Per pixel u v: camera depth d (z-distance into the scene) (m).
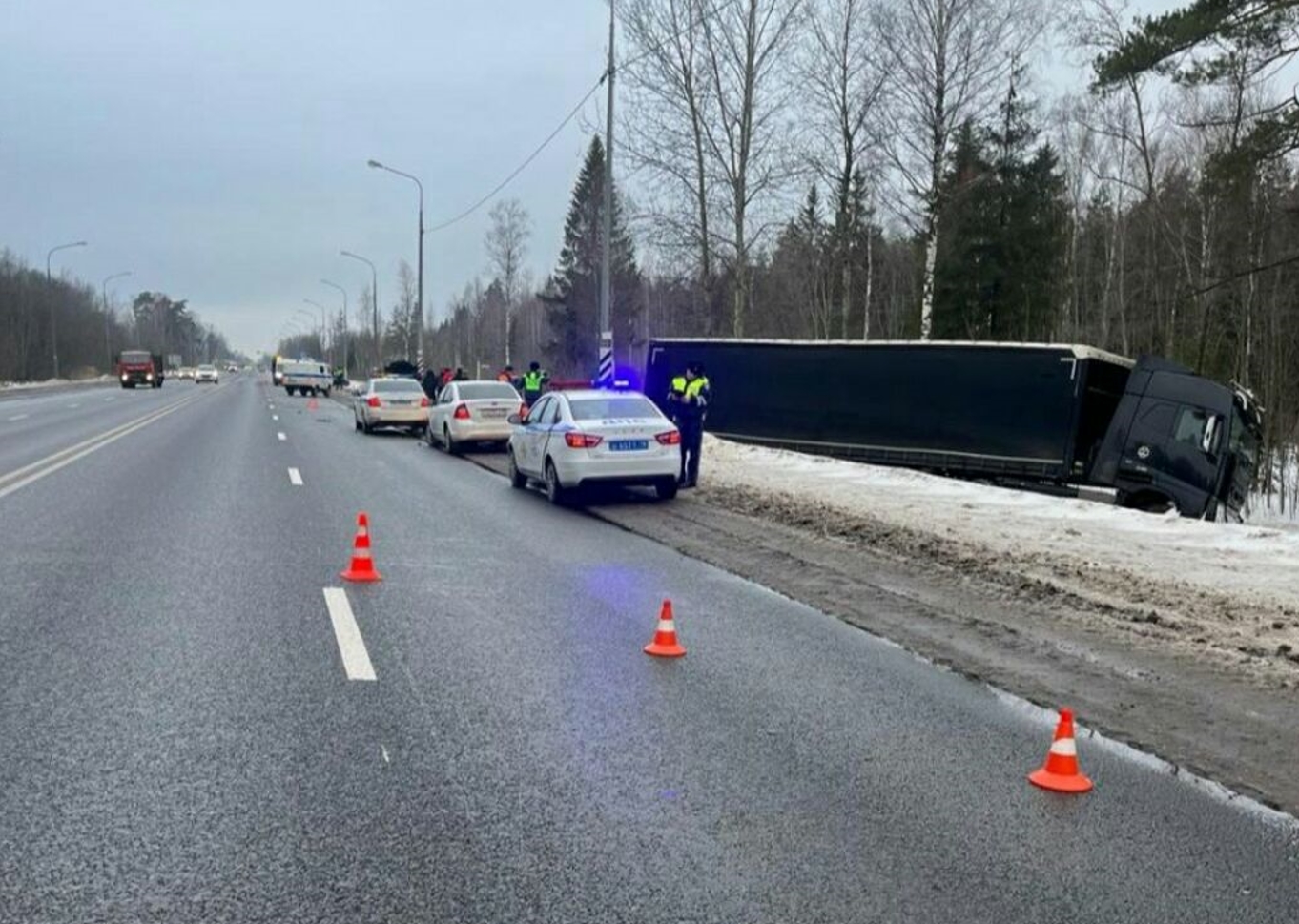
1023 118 41.88
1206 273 31.80
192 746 5.07
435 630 7.49
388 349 118.88
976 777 4.97
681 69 31.52
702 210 32.22
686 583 9.55
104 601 8.12
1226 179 18.73
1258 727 5.82
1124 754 5.36
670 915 3.59
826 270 49.72
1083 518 13.73
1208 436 17.50
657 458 15.03
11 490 14.88
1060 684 6.57
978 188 38.69
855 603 8.80
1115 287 46.66
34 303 104.12
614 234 60.25
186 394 63.72
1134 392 18.14
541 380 26.66
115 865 3.85
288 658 6.66
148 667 6.36
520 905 3.64
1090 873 4.01
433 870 3.88
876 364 20.98
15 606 7.88
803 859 4.05
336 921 3.50
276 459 21.05
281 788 4.60
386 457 22.41
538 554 10.91
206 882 3.74
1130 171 44.94
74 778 4.64
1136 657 7.23
